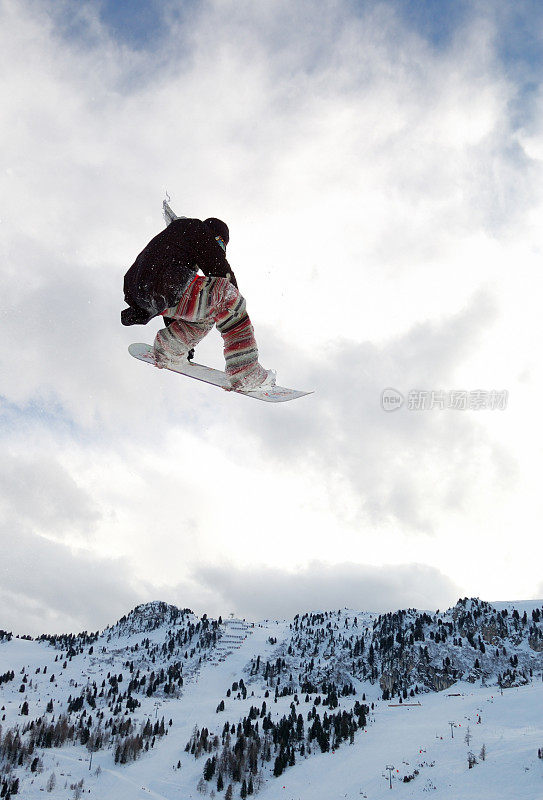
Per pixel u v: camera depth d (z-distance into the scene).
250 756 142.00
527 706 144.00
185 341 5.98
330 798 105.75
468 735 118.06
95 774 140.12
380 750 130.38
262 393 6.73
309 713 178.00
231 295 5.52
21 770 140.00
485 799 82.25
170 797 128.50
